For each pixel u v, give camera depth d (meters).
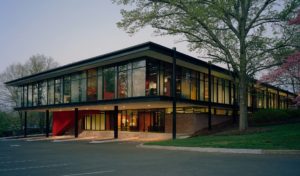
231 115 38.91
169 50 28.39
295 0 22.73
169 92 32.00
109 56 30.62
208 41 25.05
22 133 55.66
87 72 36.84
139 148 21.25
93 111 43.31
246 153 16.00
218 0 22.69
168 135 31.16
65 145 26.42
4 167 12.65
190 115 32.44
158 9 24.66
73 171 11.20
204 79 37.88
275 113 31.14
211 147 17.80
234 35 25.05
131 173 10.49
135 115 39.50
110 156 16.17
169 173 10.38
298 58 17.64
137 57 30.00
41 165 13.12
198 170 10.91
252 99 43.34
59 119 45.25
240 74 25.23
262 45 23.78
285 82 19.42
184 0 23.28
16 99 59.56
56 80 42.25
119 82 32.28
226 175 9.90
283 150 15.41
